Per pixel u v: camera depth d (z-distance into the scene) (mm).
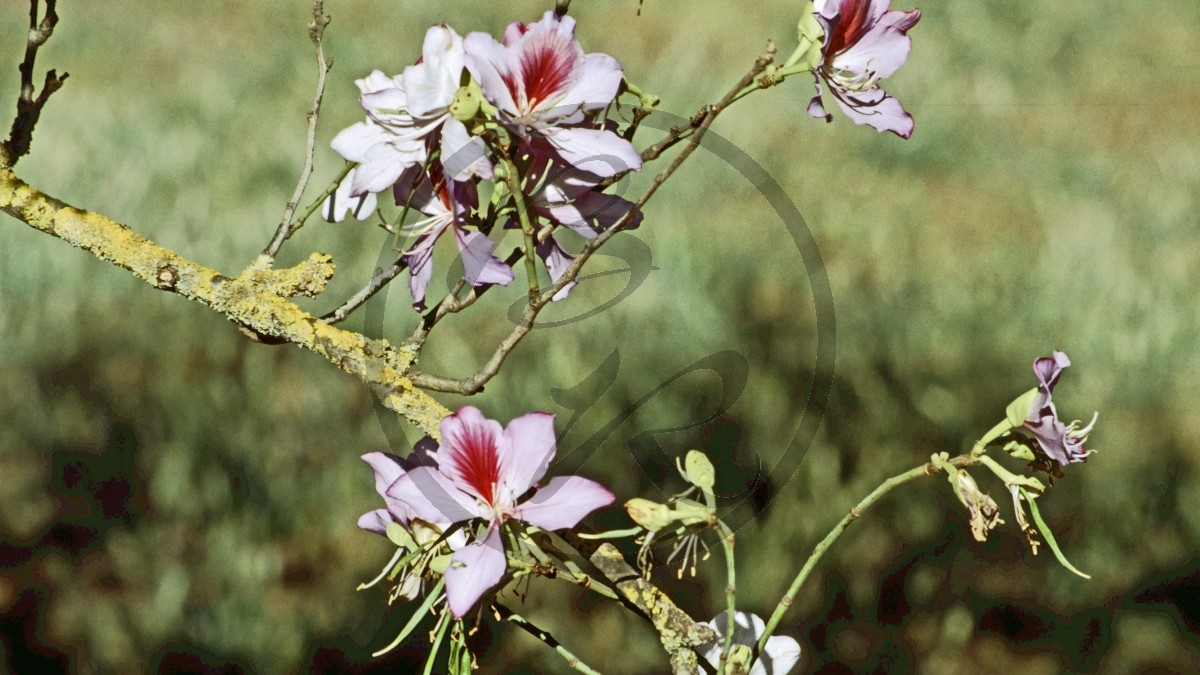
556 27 1100
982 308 3443
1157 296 3637
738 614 1200
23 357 3133
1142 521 2838
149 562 2656
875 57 1182
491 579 1074
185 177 4059
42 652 2467
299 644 2527
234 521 2754
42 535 2740
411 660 2518
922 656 2562
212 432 2928
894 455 2869
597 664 2510
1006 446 1168
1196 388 3172
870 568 2688
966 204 4250
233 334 3227
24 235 3465
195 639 2527
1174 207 4297
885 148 4531
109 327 3229
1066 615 2656
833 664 2535
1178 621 2633
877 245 3781
